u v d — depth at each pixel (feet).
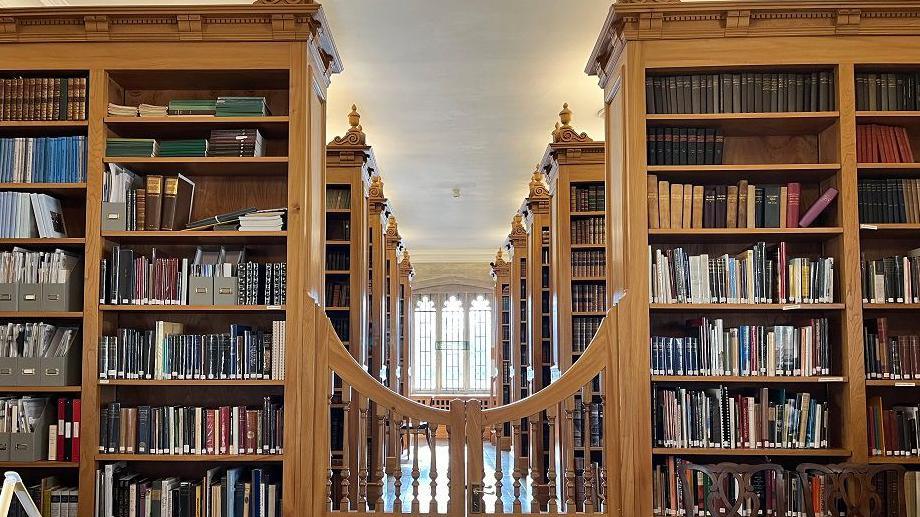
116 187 14.28
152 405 15.15
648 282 13.96
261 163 14.37
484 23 20.27
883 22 14.05
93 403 13.89
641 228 13.98
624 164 14.28
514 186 41.47
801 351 14.03
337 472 23.58
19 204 14.34
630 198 14.03
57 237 14.47
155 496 13.93
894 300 14.19
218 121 14.23
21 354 14.11
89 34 14.24
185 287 14.26
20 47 14.37
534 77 24.58
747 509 13.92
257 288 14.21
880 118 14.32
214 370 14.08
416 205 46.75
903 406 14.51
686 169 14.12
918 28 14.05
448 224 53.47
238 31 14.19
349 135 24.76
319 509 13.91
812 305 13.93
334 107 27.76
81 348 14.61
